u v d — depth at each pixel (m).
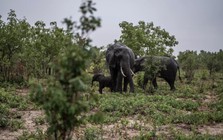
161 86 29.94
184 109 16.95
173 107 17.39
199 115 14.27
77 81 5.91
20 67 26.73
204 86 30.56
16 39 25.47
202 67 53.38
